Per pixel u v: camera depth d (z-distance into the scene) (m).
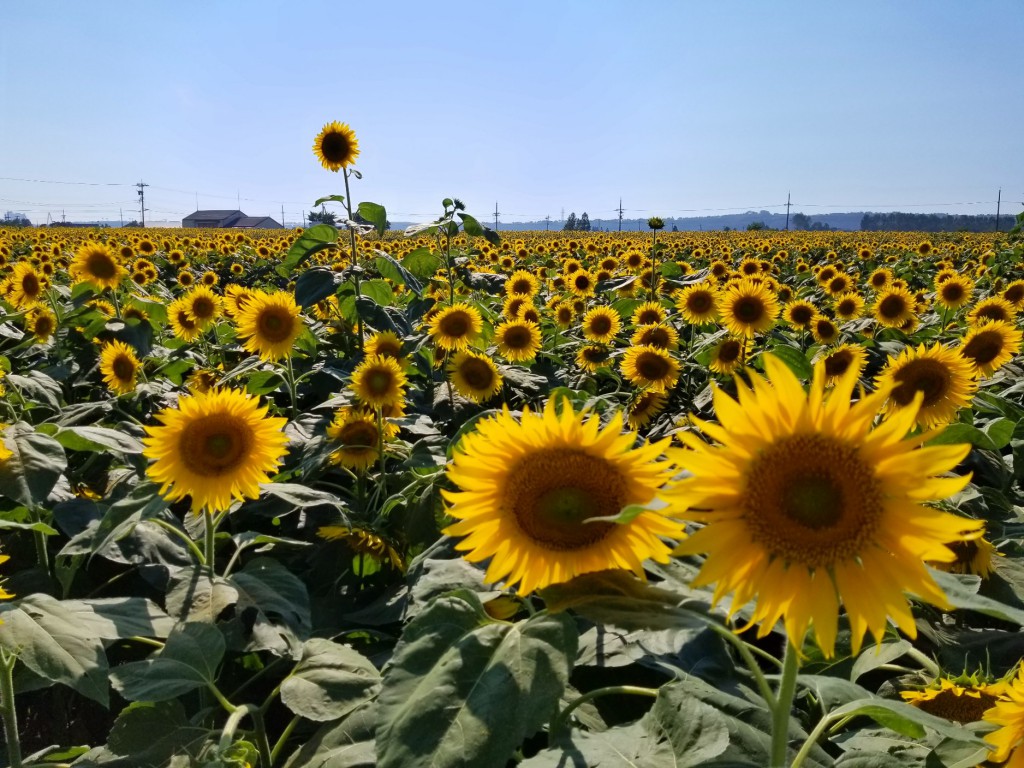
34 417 5.91
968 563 3.28
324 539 4.27
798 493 1.55
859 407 1.55
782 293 13.86
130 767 2.56
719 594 1.57
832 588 1.54
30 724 3.71
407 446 5.11
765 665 3.04
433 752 1.72
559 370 8.09
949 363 4.11
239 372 6.48
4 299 10.38
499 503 2.00
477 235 8.02
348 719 2.58
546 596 1.94
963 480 1.48
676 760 2.04
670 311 10.98
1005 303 8.86
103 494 4.77
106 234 44.81
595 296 12.83
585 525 1.94
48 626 2.67
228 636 3.00
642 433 6.27
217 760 2.26
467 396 6.20
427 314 8.18
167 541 3.80
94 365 7.80
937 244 44.97
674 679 2.47
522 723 1.74
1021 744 1.73
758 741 2.11
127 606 3.00
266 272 17.58
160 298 12.20
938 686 2.37
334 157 7.31
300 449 5.36
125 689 2.59
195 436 3.28
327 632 3.59
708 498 1.60
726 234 62.34
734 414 1.62
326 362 7.26
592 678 2.87
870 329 10.53
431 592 2.48
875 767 2.04
